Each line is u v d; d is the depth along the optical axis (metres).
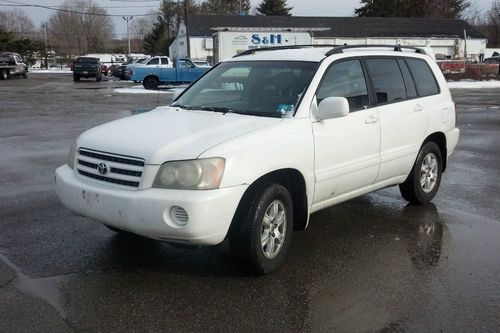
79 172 4.46
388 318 3.73
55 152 9.93
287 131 4.50
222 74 5.64
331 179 4.92
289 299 4.00
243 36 30.84
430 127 6.27
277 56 5.49
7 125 13.97
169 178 3.93
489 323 3.66
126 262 4.65
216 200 3.88
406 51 6.38
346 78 5.30
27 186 7.23
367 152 5.34
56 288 4.12
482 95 25.92
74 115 16.50
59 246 5.00
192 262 4.67
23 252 4.85
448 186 7.55
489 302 3.97
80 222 5.69
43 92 27.67
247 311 3.80
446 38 55.81
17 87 32.44
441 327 3.61
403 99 5.96
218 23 52.59
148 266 4.57
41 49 87.12
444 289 4.19
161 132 4.36
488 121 15.41
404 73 6.10
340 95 5.17
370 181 5.51
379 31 55.34
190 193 3.88
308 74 5.04
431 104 6.34
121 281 4.27
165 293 4.07
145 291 4.10
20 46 76.31
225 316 3.73
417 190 6.30
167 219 3.89
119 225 4.09
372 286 4.24
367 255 4.90
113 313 3.75
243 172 4.04
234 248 4.25
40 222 5.68
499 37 75.81
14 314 3.71
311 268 4.59
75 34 113.50
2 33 72.06
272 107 4.89
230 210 3.98
